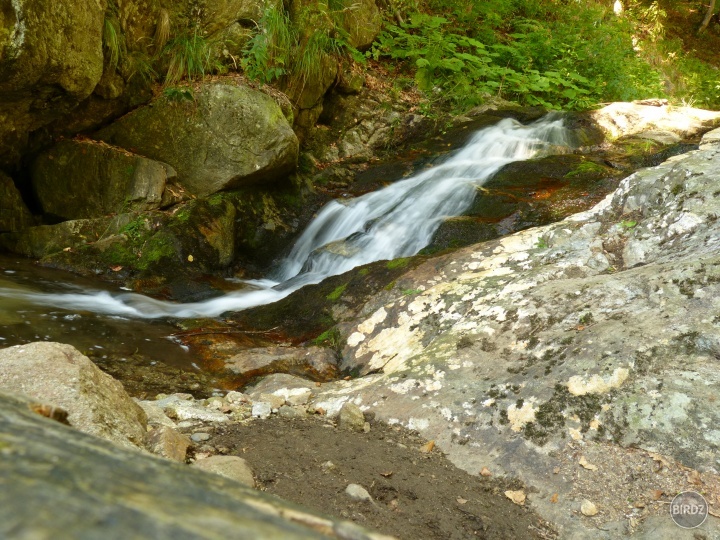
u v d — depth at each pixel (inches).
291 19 324.2
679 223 171.6
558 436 116.3
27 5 206.8
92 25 235.8
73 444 29.1
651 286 142.4
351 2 362.6
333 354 181.2
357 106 362.0
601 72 435.5
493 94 388.5
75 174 268.8
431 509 100.3
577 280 155.8
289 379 160.1
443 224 246.2
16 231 261.1
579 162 287.0
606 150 319.9
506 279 170.9
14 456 25.0
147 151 286.5
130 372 167.9
